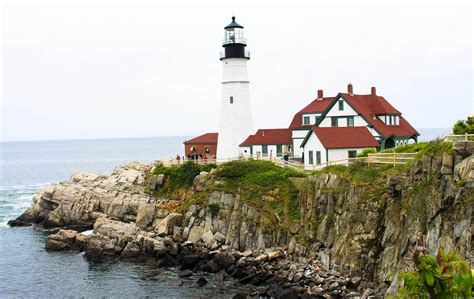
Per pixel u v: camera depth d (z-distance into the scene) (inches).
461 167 1375.5
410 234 1498.5
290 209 2138.3
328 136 2362.2
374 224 1708.9
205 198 2395.4
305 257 1910.7
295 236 2009.1
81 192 2844.5
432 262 514.6
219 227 2298.2
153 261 2139.5
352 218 1765.5
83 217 2775.6
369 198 1743.4
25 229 2893.7
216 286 1860.2
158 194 2726.4
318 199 1984.5
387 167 1800.0
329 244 1855.3
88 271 2096.5
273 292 1724.9
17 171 7554.1
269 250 2032.5
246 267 1957.4
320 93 3006.9
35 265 2193.7
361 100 2758.4
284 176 2293.3
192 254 2135.8
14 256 2336.4
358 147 2330.2
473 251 1246.9
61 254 2345.0
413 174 1577.3
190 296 1771.7
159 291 1839.3
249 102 3085.6
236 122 3038.9
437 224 1400.1
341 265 1745.8
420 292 519.8
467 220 1289.4
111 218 2664.9
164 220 2367.1
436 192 1441.9
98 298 1807.3
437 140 1583.4
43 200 2970.0
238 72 3034.0
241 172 2407.7
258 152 2778.1
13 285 1964.8
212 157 3272.6
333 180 1947.6
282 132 3019.2
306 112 2869.1
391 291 1457.9
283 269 1878.7
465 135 1462.8
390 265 1574.8
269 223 2133.4
